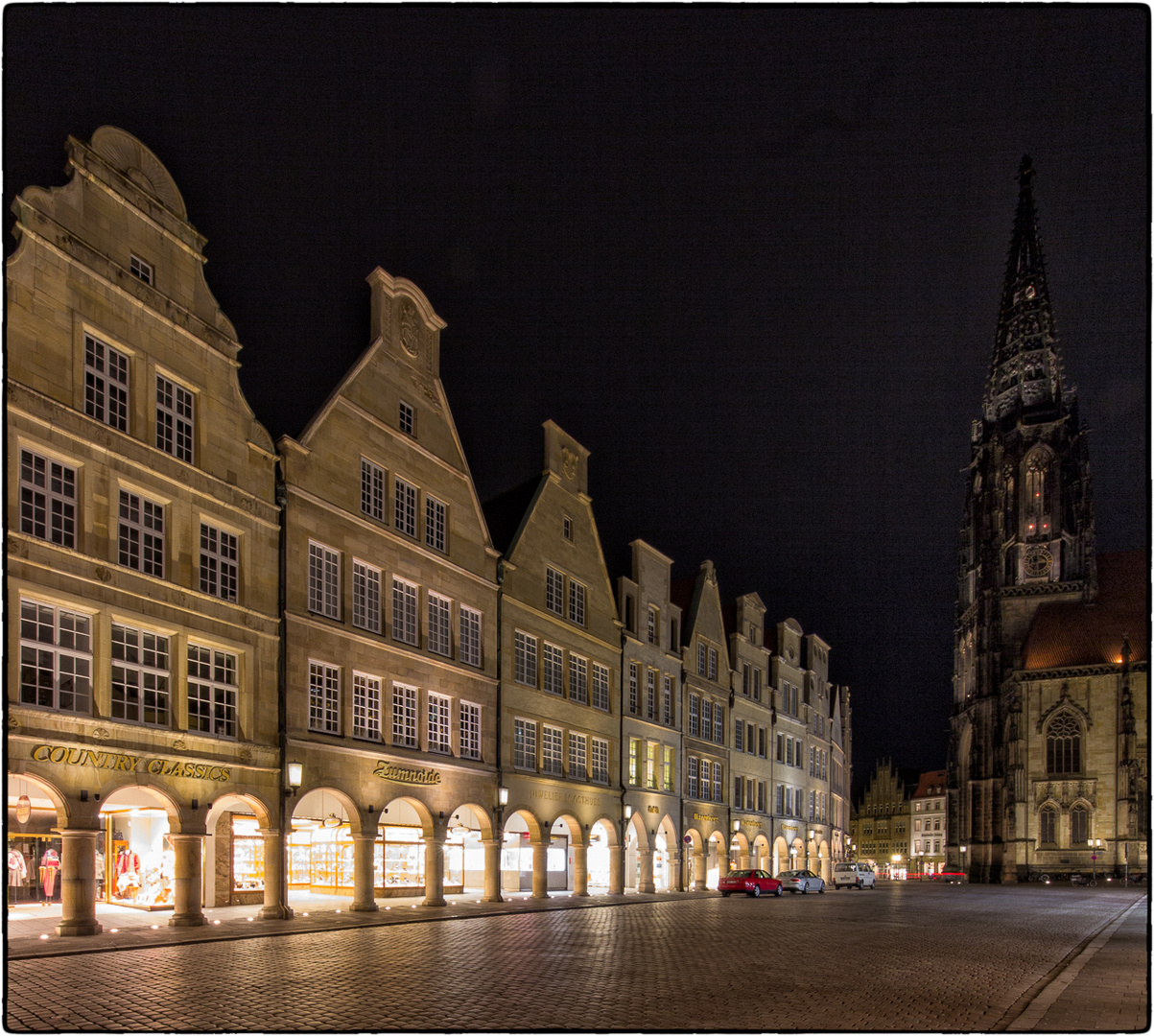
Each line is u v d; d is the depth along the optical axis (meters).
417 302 35.66
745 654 61.88
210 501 25.81
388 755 30.70
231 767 25.14
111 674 22.25
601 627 45.34
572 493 44.62
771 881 46.38
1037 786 100.88
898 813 168.00
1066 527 111.50
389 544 32.31
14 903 29.09
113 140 24.45
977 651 113.25
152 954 18.44
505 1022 11.73
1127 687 98.00
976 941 23.06
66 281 22.38
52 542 20.89
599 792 43.28
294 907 29.84
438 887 32.28
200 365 26.30
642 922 27.12
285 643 27.48
